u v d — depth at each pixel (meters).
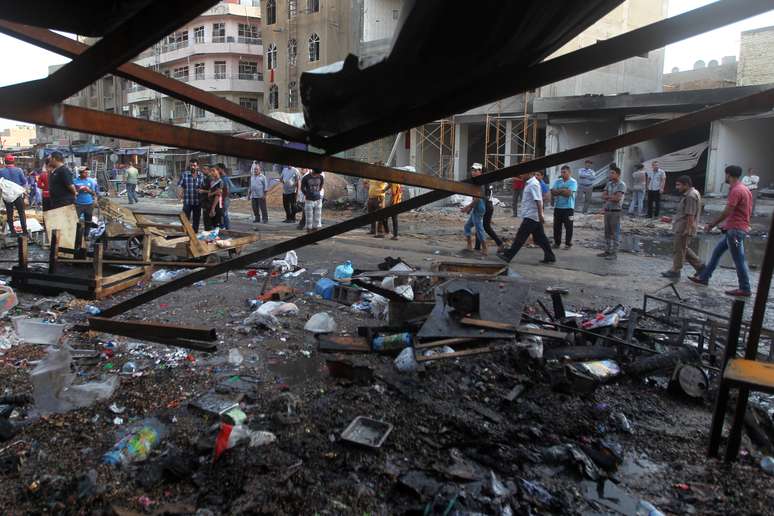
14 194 11.52
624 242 11.90
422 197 3.80
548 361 4.54
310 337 5.34
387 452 3.27
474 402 3.91
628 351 4.77
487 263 6.31
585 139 25.28
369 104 2.86
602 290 7.63
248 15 49.47
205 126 47.00
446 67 2.50
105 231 8.65
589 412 3.82
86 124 1.77
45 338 5.00
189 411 3.75
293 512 2.73
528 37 2.41
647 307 6.69
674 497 2.96
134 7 1.91
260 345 5.10
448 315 4.88
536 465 3.22
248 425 3.56
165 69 54.75
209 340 3.77
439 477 3.04
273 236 12.84
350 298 6.62
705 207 19.20
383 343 4.82
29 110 1.63
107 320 4.03
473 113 28.36
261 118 2.96
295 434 3.44
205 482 2.94
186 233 8.51
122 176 35.94
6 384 4.10
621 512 2.83
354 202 21.72
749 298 7.29
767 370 3.00
